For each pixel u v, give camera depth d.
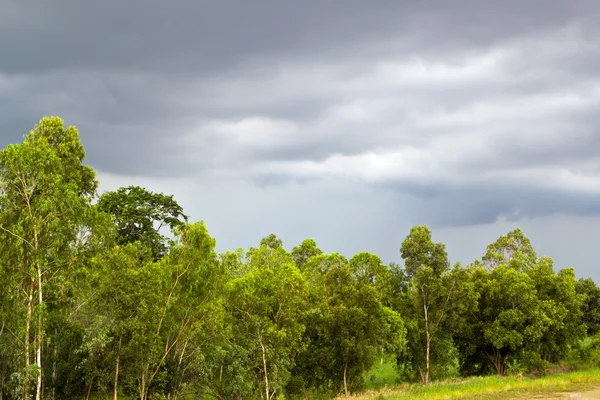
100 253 33.56
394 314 48.50
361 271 62.75
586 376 50.81
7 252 29.44
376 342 47.28
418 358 56.22
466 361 64.38
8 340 31.25
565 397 40.44
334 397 46.66
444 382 51.81
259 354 39.28
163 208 64.44
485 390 43.50
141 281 32.75
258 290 41.19
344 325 45.75
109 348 33.31
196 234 35.78
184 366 36.78
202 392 37.47
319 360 45.94
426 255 56.09
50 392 33.94
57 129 34.66
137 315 32.34
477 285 62.25
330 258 67.88
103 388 32.91
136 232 61.34
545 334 63.72
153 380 34.59
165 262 35.84
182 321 35.44
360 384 50.09
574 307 66.38
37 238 30.16
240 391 39.09
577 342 67.62
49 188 30.61
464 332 61.59
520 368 60.25
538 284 67.06
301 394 46.53
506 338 57.78
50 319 32.28
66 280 31.08
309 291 46.16
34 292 30.52
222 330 36.88
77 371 34.12
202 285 35.53
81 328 32.88
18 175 30.19
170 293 34.34
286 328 40.66
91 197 35.97
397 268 57.75
